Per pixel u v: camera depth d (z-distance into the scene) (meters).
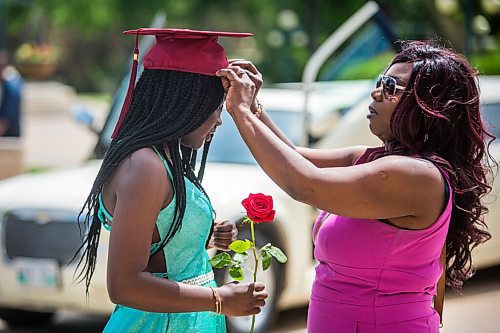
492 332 8.82
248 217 4.01
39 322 9.30
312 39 31.22
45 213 8.16
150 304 3.67
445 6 21.25
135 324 3.91
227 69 3.90
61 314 9.79
